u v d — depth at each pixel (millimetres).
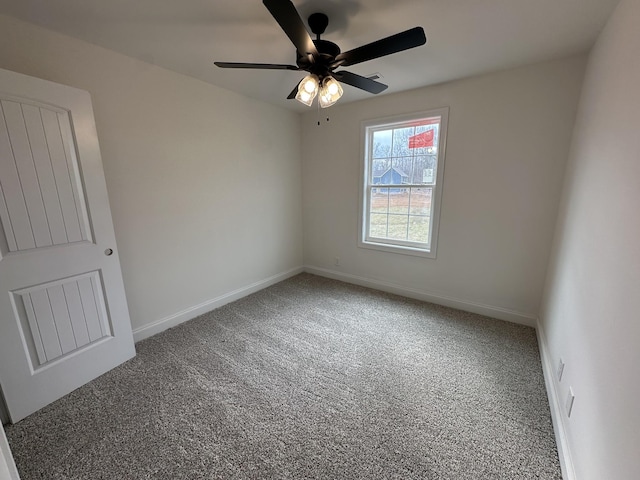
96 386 1869
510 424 1562
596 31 1739
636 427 768
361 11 1590
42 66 1745
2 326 1513
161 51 2062
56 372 1742
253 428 1543
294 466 1333
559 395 1582
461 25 1725
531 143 2375
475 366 2059
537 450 1409
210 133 2771
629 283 932
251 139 3203
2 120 1467
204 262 2887
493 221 2656
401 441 1463
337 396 1777
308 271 4242
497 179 2574
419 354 2209
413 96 2879
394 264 3385
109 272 1995
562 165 2271
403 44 1415
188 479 1275
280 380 1925
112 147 2105
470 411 1653
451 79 2605
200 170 2730
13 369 1559
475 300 2891
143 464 1344
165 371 2018
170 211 2537
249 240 3357
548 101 2256
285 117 3605
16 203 1541
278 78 2580
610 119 1343
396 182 3268
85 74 1928
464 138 2674
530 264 2539
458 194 2799
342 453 1397
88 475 1297
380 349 2279
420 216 3166
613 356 984
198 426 1556
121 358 2105
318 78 1709
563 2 1481
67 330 1794
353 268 3754
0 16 1583
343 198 3645
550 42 1911
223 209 3004
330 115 3541
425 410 1664
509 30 1775
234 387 1857
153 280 2480
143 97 2244
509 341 2369
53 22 1680
